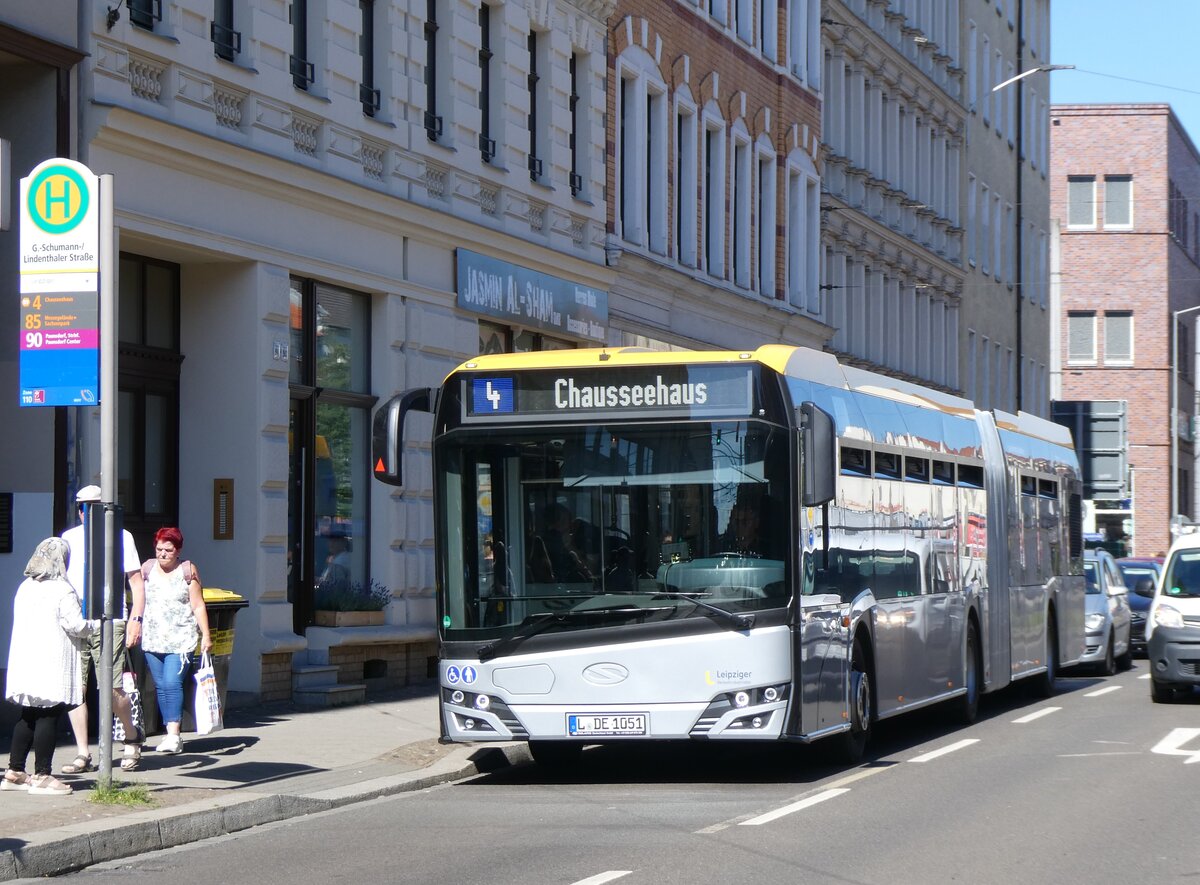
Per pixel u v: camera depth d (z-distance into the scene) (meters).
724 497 14.12
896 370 49.50
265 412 19.56
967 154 57.38
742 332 37.09
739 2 37.44
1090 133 77.06
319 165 21.06
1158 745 17.28
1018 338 63.09
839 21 43.41
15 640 12.50
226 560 19.52
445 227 23.84
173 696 15.09
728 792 13.99
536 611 14.16
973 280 57.84
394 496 22.70
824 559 14.83
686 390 14.29
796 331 40.16
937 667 18.66
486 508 14.38
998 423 22.56
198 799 12.48
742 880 9.91
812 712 14.34
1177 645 22.22
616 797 13.77
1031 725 19.70
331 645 20.88
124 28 17.45
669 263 32.56
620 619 14.03
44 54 16.55
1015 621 22.53
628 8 30.81
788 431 14.18
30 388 12.23
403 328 22.86
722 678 13.90
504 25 26.23
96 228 12.13
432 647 23.27
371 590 22.47
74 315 12.16
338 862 10.74
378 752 15.82
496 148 26.14
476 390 14.51
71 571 13.61
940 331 54.19
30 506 16.55
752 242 37.84
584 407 14.37
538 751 16.12
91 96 17.05
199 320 19.67
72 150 16.92
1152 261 76.56
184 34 18.44
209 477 19.58
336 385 21.88
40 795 12.39
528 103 26.91
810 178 41.25
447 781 14.96
